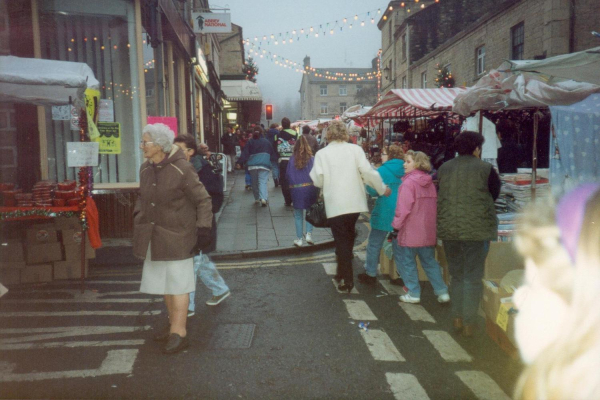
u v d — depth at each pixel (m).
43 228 6.06
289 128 11.55
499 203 6.83
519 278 4.14
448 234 4.27
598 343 0.93
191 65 13.75
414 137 12.76
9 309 5.10
